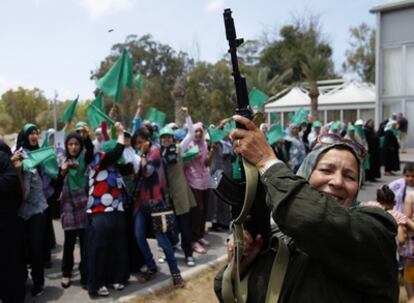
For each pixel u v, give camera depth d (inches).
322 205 48.6
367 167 485.4
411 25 680.4
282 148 365.4
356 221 49.0
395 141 549.0
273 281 55.8
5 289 162.1
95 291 182.4
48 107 1849.2
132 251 208.4
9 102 1871.3
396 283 52.3
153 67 1771.7
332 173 57.6
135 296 182.2
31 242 180.5
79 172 190.5
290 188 49.8
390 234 50.8
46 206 187.3
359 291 51.1
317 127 449.4
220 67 1370.6
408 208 178.5
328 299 51.5
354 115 952.3
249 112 55.8
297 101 1021.2
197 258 237.6
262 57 1708.9
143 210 194.9
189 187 243.3
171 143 225.6
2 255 161.0
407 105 697.6
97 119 194.9
